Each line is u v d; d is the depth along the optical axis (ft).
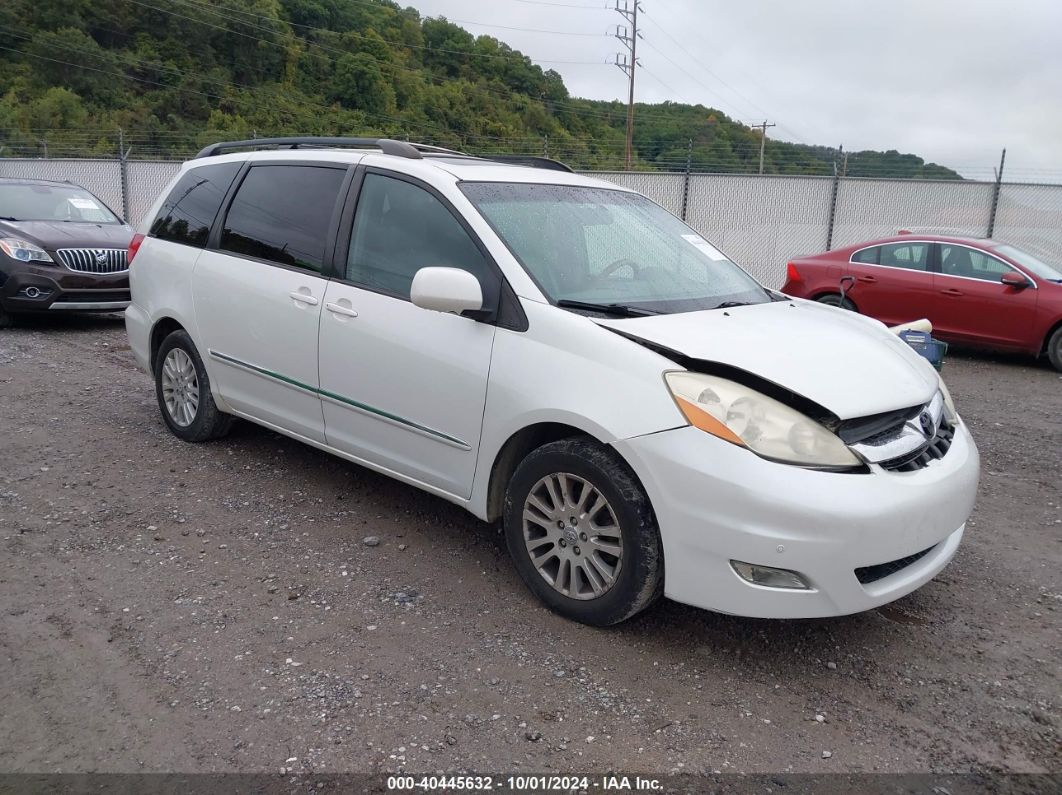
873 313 35.40
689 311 12.35
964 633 11.95
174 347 17.95
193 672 10.23
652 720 9.64
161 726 9.25
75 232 32.71
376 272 13.67
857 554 9.86
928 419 11.37
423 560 13.39
